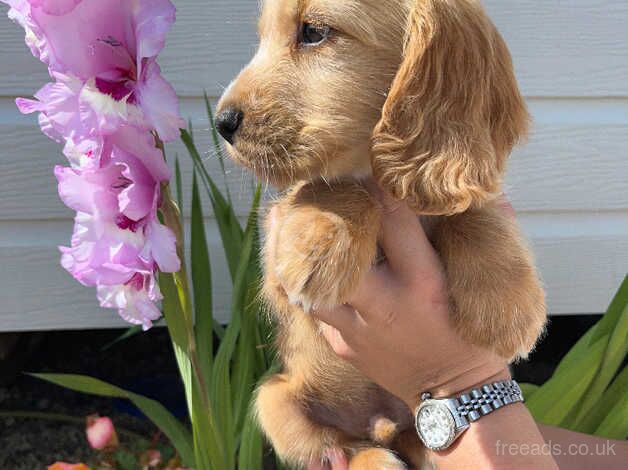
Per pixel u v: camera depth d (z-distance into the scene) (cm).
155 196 32
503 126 31
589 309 65
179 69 57
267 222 39
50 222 60
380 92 30
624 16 60
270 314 45
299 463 40
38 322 61
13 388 66
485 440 33
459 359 34
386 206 33
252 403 43
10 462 57
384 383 36
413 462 39
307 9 29
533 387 50
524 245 35
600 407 47
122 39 31
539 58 61
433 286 33
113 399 64
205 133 58
